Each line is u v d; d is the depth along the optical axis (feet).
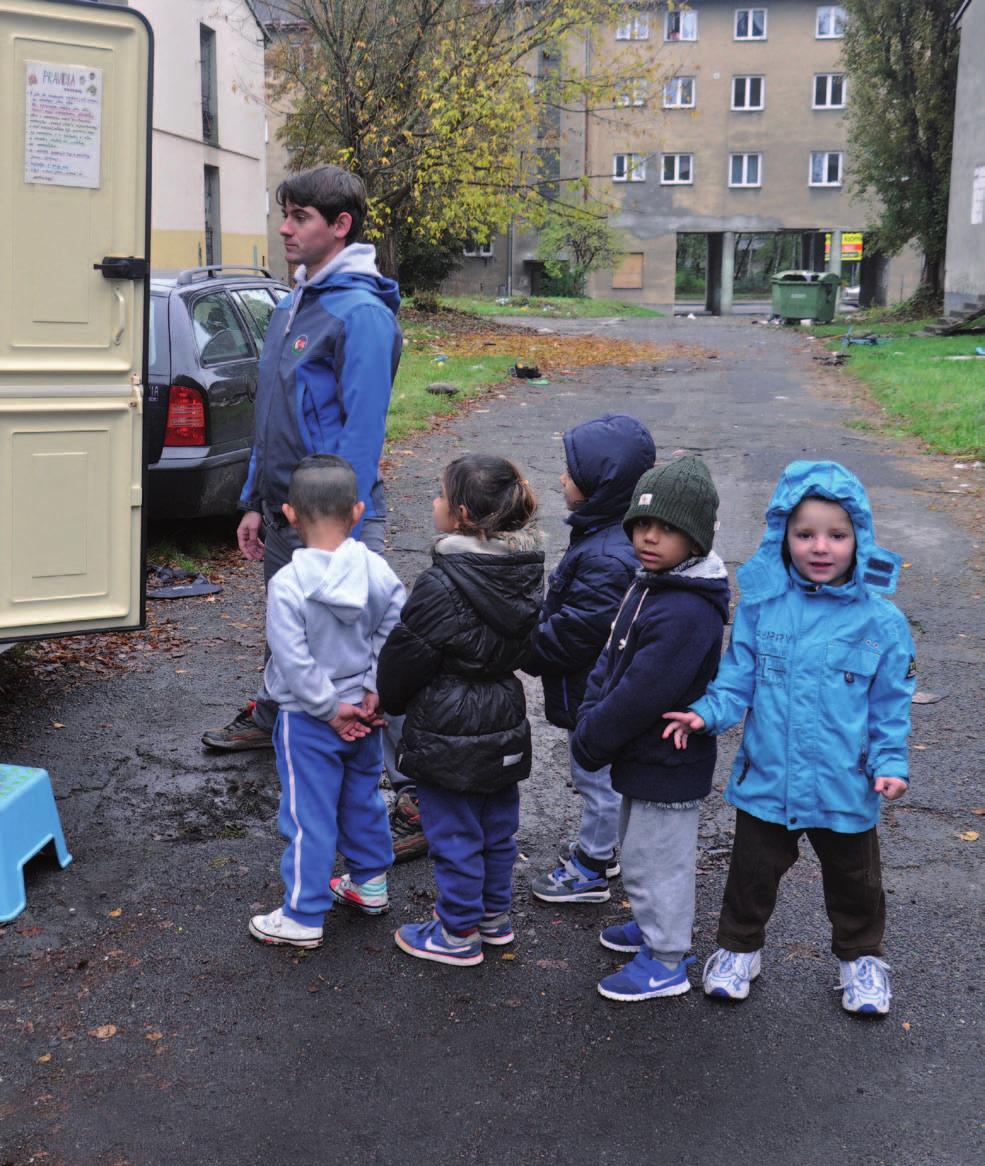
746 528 27.68
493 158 71.87
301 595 10.71
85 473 12.76
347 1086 9.02
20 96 11.66
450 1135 8.49
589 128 144.77
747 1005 10.11
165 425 22.76
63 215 12.10
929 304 96.32
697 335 87.81
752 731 9.84
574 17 70.18
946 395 47.03
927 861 12.59
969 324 78.69
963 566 24.29
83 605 13.01
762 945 10.28
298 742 10.91
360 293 12.39
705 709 9.64
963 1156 8.27
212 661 18.74
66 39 11.74
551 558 25.02
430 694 10.31
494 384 54.03
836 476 9.35
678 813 9.95
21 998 10.08
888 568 9.45
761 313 156.46
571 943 11.15
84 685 17.58
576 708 11.38
